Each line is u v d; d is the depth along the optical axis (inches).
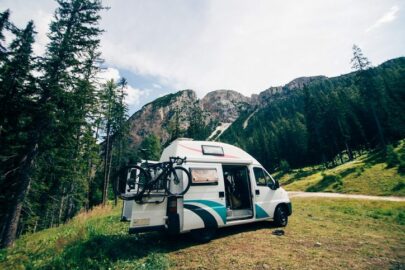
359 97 2384.4
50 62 530.9
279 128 3700.8
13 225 458.0
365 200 729.6
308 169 2380.7
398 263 202.5
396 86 2218.3
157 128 6850.4
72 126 574.2
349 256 219.0
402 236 290.8
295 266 195.3
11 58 573.3
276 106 6515.8
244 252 230.1
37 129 518.9
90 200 1470.2
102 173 1480.1
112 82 1136.2
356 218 411.2
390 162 1206.9
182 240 274.7
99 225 372.2
